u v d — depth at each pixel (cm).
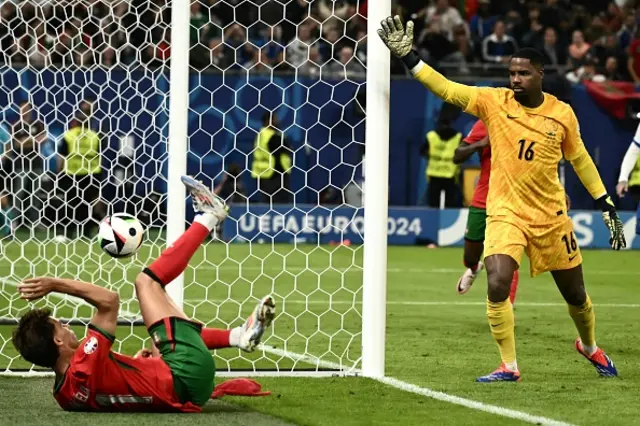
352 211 5722
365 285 1972
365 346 1980
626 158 2689
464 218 5828
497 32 6284
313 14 5603
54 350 1532
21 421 1502
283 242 5722
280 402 1700
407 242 5853
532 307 3281
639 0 6544
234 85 5584
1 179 5100
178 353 1555
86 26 4916
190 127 5584
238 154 5644
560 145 1905
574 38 6331
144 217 4788
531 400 1753
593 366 2145
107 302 1523
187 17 1989
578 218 5819
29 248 4719
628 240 5791
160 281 1588
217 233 5634
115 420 1511
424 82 1914
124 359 1555
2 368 2025
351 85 5594
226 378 1936
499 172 1909
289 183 5681
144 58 4925
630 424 1566
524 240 1902
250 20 5603
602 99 5816
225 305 3156
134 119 3064
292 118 5616
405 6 6506
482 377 1936
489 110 1908
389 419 1577
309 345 2398
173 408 1563
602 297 3581
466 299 3469
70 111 5012
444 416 1606
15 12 4962
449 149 5800
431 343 2464
